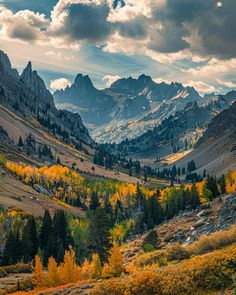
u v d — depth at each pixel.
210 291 22.58
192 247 40.38
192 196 104.31
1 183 171.00
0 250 104.12
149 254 49.44
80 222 133.62
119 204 182.50
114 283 28.09
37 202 168.00
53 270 52.97
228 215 64.44
